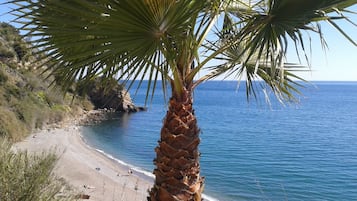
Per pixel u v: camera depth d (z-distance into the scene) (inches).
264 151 1106.7
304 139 1368.1
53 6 86.4
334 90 7249.0
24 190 175.6
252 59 141.9
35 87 1368.1
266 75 147.7
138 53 92.7
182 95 116.1
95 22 83.7
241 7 146.9
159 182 116.5
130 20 86.1
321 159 994.7
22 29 99.7
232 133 1504.7
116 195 518.6
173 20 90.2
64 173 613.0
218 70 126.2
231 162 925.8
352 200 625.3
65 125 1380.4
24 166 187.8
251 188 663.8
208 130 1590.8
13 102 1079.0
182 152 114.1
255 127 1713.8
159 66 98.2
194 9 91.8
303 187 693.9
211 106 2955.2
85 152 932.0
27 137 985.5
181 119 115.3
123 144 1174.3
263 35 104.4
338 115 2357.3
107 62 96.1
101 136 1299.2
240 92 6215.6
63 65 95.4
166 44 95.7
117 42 87.6
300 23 100.7
